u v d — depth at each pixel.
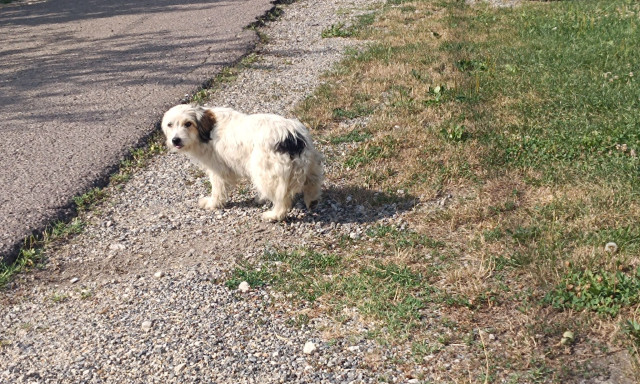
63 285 2.72
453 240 2.76
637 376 2.06
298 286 2.56
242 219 3.08
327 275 2.62
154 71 5.04
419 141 3.57
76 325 2.48
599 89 3.98
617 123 3.49
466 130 3.61
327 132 3.83
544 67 4.49
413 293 2.46
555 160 3.24
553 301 2.34
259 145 2.87
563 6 6.57
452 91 4.19
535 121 3.65
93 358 2.32
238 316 2.45
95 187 3.38
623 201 2.82
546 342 2.20
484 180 3.16
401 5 7.04
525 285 2.44
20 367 2.31
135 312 2.52
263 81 4.79
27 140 3.90
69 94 4.62
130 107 4.34
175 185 3.42
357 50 5.38
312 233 2.91
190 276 2.69
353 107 4.15
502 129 3.62
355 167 3.38
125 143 3.82
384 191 3.15
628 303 2.29
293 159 2.85
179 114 2.98
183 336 2.38
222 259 2.79
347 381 2.14
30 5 7.80
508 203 2.91
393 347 2.24
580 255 2.52
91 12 7.25
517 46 5.06
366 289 2.49
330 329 2.34
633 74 4.22
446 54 4.99
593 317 2.26
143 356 2.30
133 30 6.33
